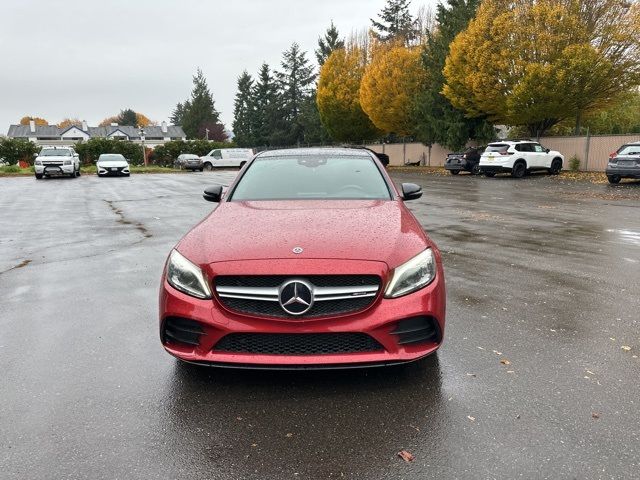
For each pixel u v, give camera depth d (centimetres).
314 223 338
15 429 262
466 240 806
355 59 4247
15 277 583
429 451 243
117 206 1359
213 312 288
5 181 2553
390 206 386
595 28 2333
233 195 422
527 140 2566
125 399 293
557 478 222
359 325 282
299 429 262
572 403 286
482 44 2539
